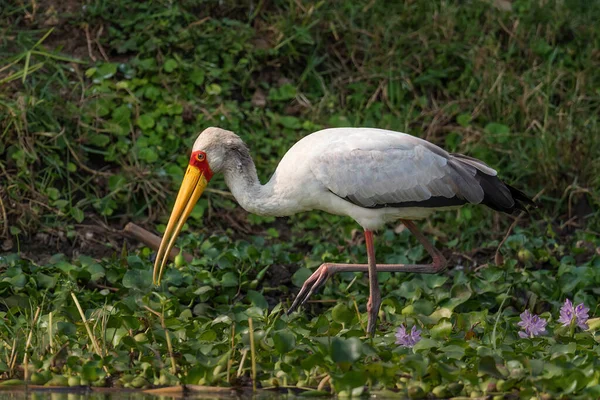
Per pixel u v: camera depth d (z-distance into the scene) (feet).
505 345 30.58
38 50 48.01
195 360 29.14
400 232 43.91
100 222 43.50
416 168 34.78
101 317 31.12
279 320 32.07
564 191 47.50
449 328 31.65
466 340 31.35
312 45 51.90
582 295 37.06
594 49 53.98
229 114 47.55
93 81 47.21
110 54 49.39
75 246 41.98
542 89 51.78
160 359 29.17
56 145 44.16
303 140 35.88
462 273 37.88
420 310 34.63
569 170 47.80
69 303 34.12
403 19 53.72
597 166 47.70
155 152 45.70
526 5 56.29
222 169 35.96
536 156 48.16
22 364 29.09
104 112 45.96
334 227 45.37
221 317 32.73
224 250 39.78
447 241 44.93
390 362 28.86
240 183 35.78
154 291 35.45
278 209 35.73
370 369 27.84
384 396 27.53
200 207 44.70
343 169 34.68
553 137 48.37
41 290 35.32
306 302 36.55
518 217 42.57
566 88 52.49
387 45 52.21
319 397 27.48
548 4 56.18
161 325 31.81
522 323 32.04
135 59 48.47
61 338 30.17
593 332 32.86
